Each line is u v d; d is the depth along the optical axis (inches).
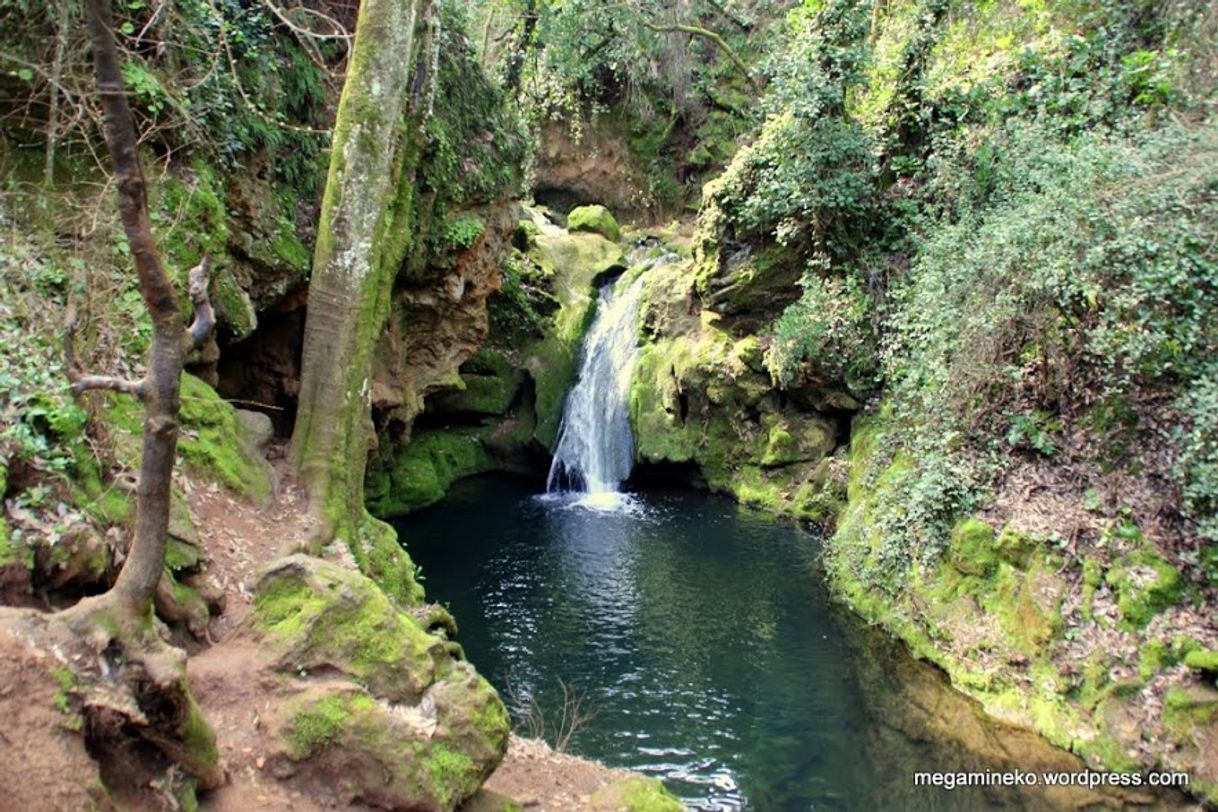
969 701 315.6
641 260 814.5
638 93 929.5
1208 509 290.2
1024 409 361.7
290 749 149.7
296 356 402.6
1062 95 461.1
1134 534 301.3
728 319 627.8
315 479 294.5
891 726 303.4
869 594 398.0
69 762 113.4
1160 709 267.4
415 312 491.5
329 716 152.5
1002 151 458.6
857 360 517.0
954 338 387.5
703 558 493.7
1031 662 306.2
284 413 409.4
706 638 382.0
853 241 539.5
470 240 472.4
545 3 852.0
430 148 431.5
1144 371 323.9
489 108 518.3
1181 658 271.6
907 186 527.2
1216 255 307.7
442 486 649.0
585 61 895.1
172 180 277.4
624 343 702.5
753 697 327.0
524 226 773.9
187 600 189.8
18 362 190.7
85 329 211.2
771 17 897.5
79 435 188.4
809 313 534.3
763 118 837.8
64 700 117.1
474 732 169.5
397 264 339.9
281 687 158.4
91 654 123.6
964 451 370.3
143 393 121.3
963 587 344.5
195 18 289.1
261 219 345.7
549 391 715.4
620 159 964.0
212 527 236.8
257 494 271.1
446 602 425.4
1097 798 254.8
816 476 563.5
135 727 126.3
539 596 434.3
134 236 113.0
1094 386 340.2
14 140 240.5
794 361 545.6
